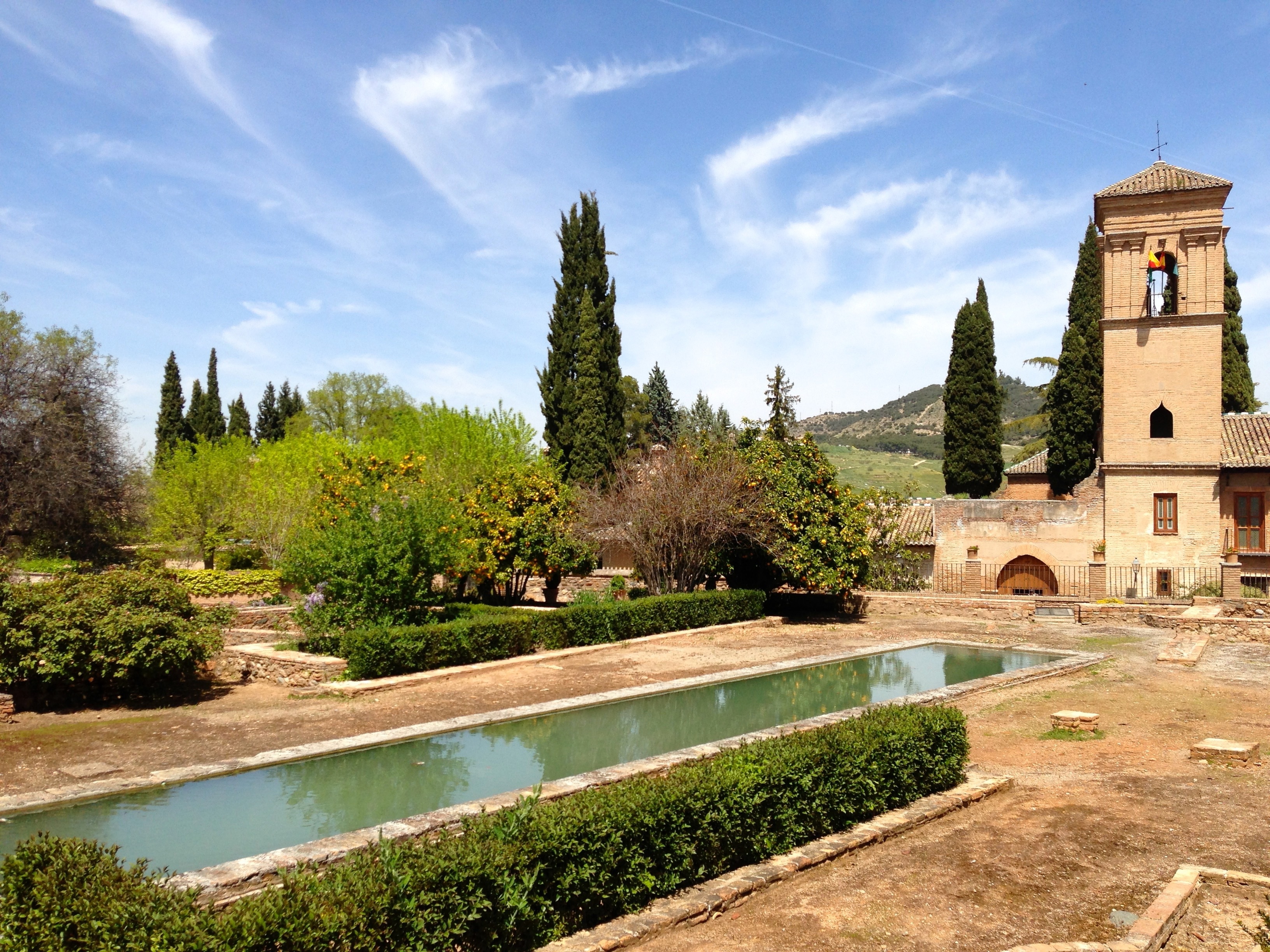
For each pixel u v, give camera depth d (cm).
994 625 2459
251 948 449
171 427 6075
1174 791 912
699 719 1417
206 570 3247
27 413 2862
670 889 673
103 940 442
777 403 3997
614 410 3856
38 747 1118
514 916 565
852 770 827
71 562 2995
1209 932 592
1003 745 1169
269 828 877
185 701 1420
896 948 588
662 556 2573
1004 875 711
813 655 1953
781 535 2577
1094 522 2991
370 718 1301
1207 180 2678
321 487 3022
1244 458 2742
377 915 496
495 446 3597
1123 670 1705
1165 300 2891
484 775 1096
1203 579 2700
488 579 2658
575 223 3884
